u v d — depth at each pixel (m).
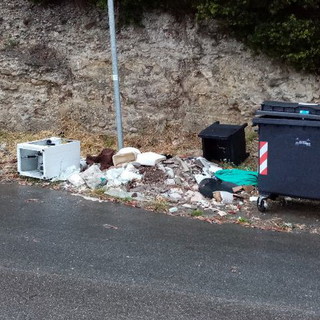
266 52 9.90
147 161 8.92
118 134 9.57
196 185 8.43
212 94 10.56
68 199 8.01
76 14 11.29
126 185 8.38
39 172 8.96
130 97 11.01
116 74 9.34
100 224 7.00
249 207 7.73
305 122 6.99
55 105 11.64
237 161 9.62
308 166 7.10
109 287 5.26
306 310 4.91
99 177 8.55
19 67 11.73
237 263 5.88
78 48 11.31
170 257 6.00
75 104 11.48
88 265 5.75
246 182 8.42
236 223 7.14
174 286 5.32
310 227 7.05
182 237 6.61
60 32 11.43
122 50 10.98
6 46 11.79
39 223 7.01
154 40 10.78
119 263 5.81
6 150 10.73
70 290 5.19
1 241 6.37
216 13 9.72
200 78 10.62
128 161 9.16
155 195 8.08
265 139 7.29
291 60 9.62
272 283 5.43
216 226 7.02
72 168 9.00
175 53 10.69
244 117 10.41
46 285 5.28
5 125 11.98
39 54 11.61
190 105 10.75
